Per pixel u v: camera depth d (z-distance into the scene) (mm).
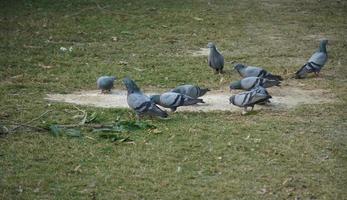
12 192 8523
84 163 9430
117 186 8734
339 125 11055
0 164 9352
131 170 9195
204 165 9391
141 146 10023
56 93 12805
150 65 14844
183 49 16406
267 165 9414
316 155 9781
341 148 10039
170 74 14156
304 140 10336
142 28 18438
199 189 8664
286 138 10398
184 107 11969
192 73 14258
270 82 12492
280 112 11711
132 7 21125
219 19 19656
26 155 9664
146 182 8852
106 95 12695
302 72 13859
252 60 15438
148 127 10758
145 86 13328
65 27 18344
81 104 12070
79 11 20406
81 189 8641
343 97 12641
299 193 8609
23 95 12586
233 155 9727
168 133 10523
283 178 9008
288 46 16812
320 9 21531
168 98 11383
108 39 17250
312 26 19094
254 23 19344
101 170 9203
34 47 16203
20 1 21688
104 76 13125
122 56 15633
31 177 8953
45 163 9414
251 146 10055
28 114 11406
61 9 20672
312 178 9039
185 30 18297
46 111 11562
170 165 9367
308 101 12391
